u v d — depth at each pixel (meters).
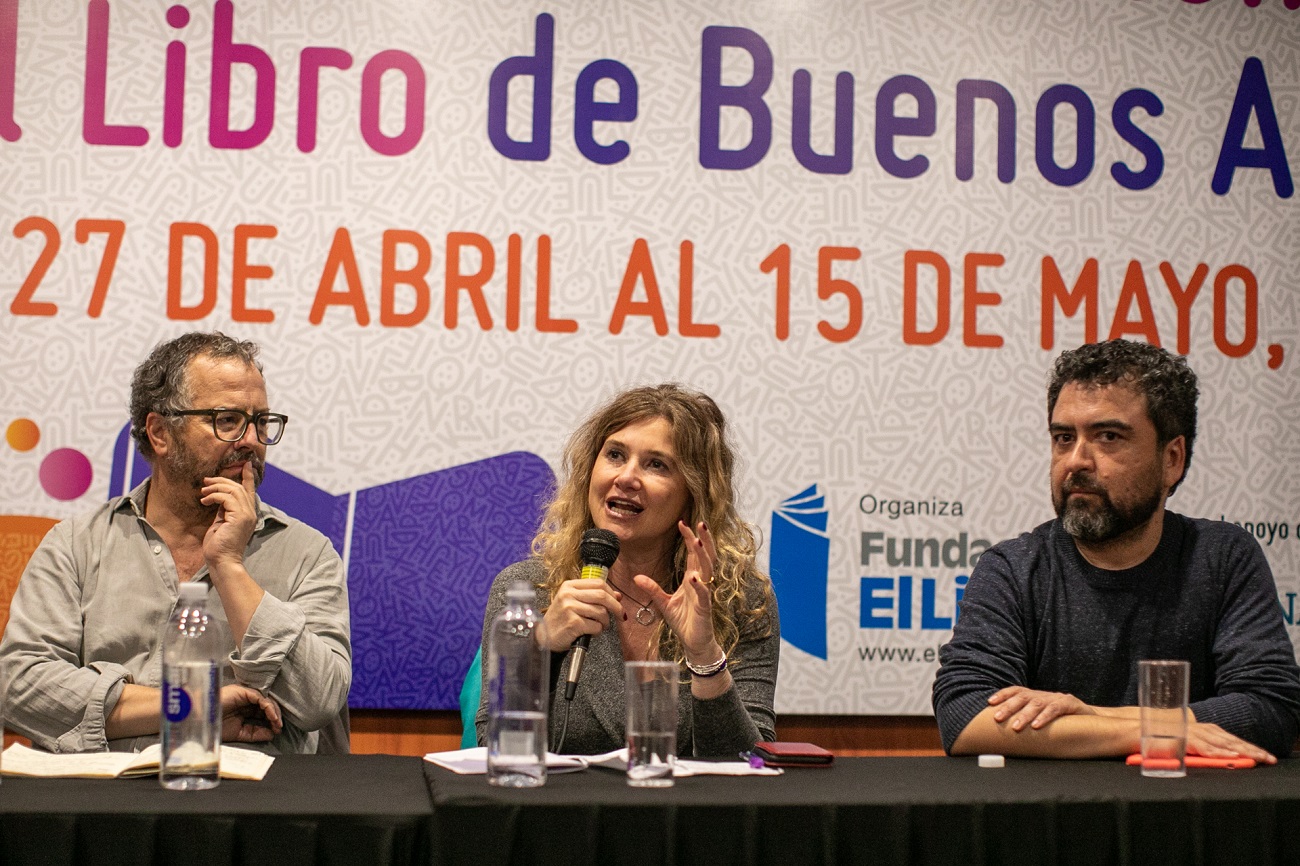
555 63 3.38
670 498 2.42
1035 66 3.48
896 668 3.37
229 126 3.31
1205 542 2.49
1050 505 3.41
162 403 2.58
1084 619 2.46
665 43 3.40
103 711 2.35
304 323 3.29
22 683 2.39
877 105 3.44
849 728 3.37
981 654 2.38
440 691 3.29
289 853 1.52
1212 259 3.49
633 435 2.43
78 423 3.24
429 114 3.35
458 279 3.33
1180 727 1.91
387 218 3.33
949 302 3.42
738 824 1.60
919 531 3.39
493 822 1.56
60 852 1.49
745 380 3.37
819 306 3.40
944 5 3.47
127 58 3.30
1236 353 3.48
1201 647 2.43
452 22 3.37
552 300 3.34
